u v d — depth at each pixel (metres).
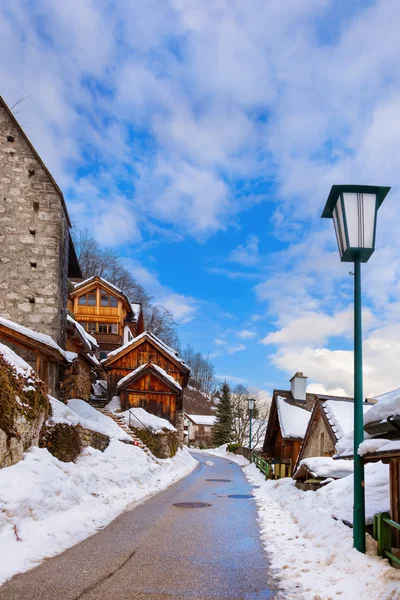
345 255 6.55
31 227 16.38
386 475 8.01
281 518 9.72
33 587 4.85
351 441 6.79
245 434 65.19
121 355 28.88
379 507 6.58
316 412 18.50
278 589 5.02
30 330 14.66
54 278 16.20
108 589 4.89
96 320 39.78
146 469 15.78
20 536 6.31
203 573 5.57
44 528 6.86
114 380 28.69
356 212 6.45
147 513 9.83
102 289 40.38
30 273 16.14
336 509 7.50
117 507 10.02
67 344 23.08
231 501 12.54
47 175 16.73
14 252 16.19
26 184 16.61
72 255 19.69
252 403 37.03
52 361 15.05
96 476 11.20
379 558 5.43
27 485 7.39
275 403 27.95
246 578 5.40
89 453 12.82
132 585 5.04
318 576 5.30
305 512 8.84
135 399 26.61
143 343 29.34
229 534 7.91
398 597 4.09
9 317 15.80
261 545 7.14
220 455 48.88
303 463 12.10
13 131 16.84
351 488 8.14
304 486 11.91
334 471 11.02
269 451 29.77
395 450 4.95
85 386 28.33
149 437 21.97
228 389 65.69
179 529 8.21
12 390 8.84
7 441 7.98
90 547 6.65
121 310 40.91
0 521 6.27
